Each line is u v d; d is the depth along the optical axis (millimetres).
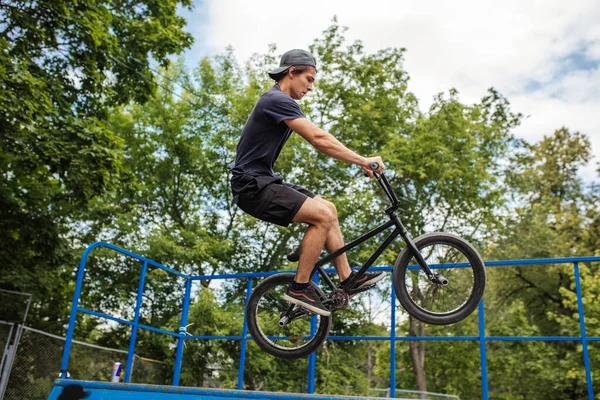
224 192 17328
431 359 20578
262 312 3926
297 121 3121
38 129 9453
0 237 11820
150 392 2643
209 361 14008
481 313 4602
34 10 9531
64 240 12438
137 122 16812
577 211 24312
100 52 10594
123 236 15789
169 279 15344
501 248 19375
